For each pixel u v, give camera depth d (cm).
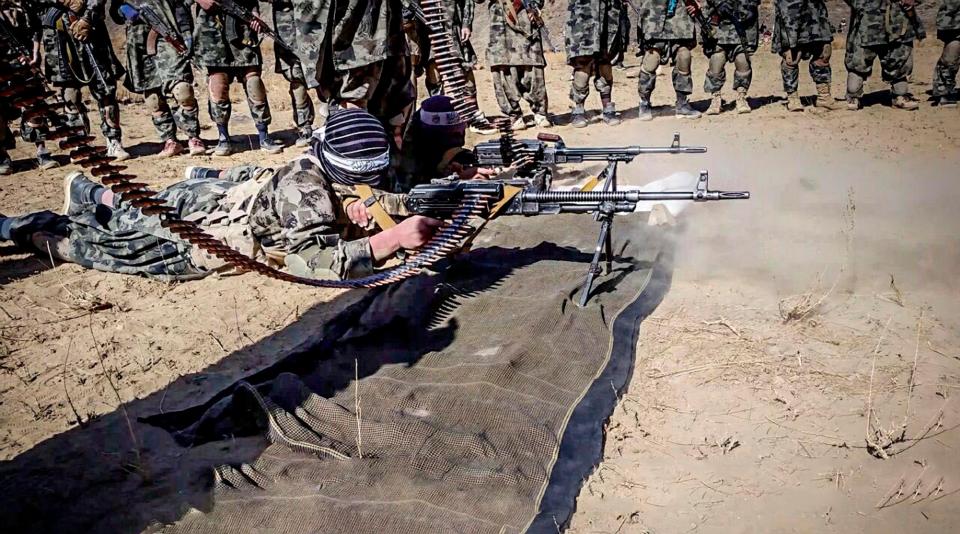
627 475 364
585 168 845
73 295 590
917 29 1093
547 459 369
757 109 1191
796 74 1154
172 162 1013
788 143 952
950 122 1021
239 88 1533
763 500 342
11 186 916
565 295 517
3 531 332
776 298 523
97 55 1020
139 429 412
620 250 607
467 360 450
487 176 606
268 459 374
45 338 528
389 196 478
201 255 581
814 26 1112
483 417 395
